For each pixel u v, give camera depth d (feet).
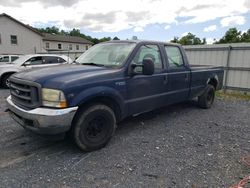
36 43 122.42
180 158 11.48
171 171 10.24
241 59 31.96
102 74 12.11
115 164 10.82
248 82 31.65
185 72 17.67
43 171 10.12
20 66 35.94
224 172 10.21
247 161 11.25
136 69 13.64
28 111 10.74
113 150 12.34
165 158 11.46
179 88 17.35
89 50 16.47
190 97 19.12
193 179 9.62
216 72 22.08
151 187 9.04
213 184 9.27
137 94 13.94
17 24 112.98
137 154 11.87
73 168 10.41
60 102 10.41
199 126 16.52
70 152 12.01
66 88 10.52
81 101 10.97
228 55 33.06
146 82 14.34
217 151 12.36
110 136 12.80
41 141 13.30
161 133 14.96
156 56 15.47
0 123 16.38
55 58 38.78
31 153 11.84
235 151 12.39
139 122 17.15
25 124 11.18
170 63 16.53
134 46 14.16
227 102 25.73
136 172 10.13
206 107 21.66
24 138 13.71
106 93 11.98
